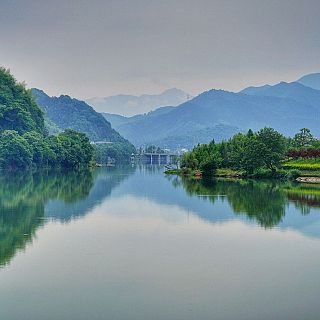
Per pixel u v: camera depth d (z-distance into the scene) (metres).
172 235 65.56
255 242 61.47
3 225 71.50
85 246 58.88
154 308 39.62
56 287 44.09
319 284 45.34
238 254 55.53
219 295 42.47
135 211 86.69
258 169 167.38
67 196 109.81
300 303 40.78
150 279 46.50
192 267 50.47
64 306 39.88
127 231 68.00
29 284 44.81
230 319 37.69
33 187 133.12
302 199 102.31
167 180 166.75
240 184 142.88
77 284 44.97
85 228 69.88
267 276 47.69
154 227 71.06
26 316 38.03
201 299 41.59
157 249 57.66
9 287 44.09
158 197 108.56
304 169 161.50
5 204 94.19
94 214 82.81
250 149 167.12
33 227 70.25
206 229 69.69
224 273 48.50
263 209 87.94
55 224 72.81
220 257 54.25
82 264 51.12
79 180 166.12
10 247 58.03
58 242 60.75
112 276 47.31
